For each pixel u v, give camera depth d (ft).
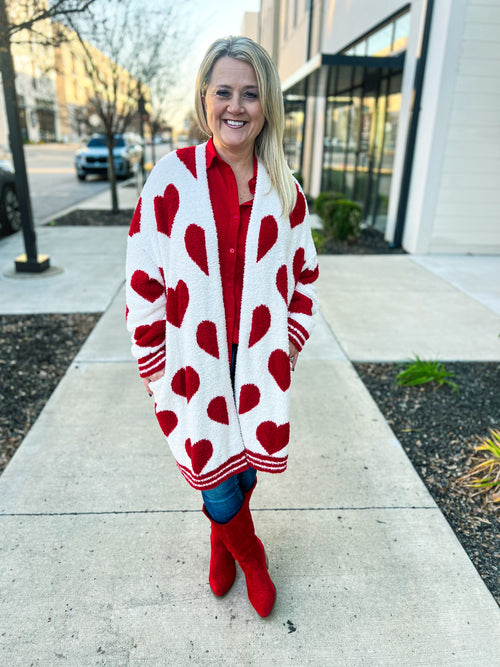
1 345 12.48
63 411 9.70
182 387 5.02
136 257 4.72
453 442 9.06
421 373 11.02
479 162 21.39
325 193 28.55
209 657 5.33
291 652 5.40
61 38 12.80
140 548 6.64
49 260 19.25
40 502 7.38
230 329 4.91
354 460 8.50
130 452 8.54
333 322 14.43
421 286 17.95
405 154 22.29
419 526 7.13
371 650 5.43
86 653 5.33
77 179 56.54
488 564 6.56
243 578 6.33
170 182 4.54
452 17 19.08
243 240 4.69
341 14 33.06
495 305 16.14
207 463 5.04
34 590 6.01
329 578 6.28
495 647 5.49
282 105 4.63
